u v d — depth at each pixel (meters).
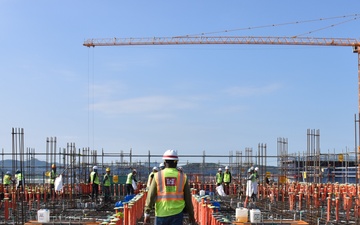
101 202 32.31
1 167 35.06
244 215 19.06
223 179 35.56
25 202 25.75
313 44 105.19
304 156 37.97
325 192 30.48
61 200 32.44
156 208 9.62
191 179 42.00
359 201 23.12
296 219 22.75
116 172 41.09
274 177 44.62
